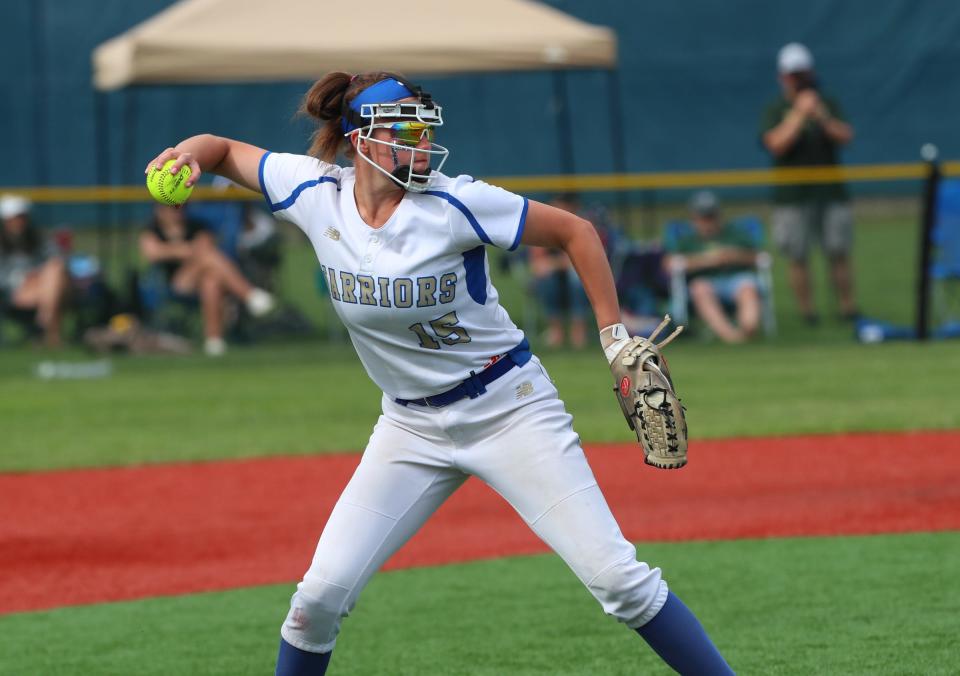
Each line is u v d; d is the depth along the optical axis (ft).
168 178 40.09
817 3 271.49
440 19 161.58
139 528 77.92
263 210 174.91
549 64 162.50
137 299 167.63
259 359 154.30
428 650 52.85
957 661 48.80
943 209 153.79
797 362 138.21
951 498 78.54
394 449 40.55
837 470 88.33
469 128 276.82
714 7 273.54
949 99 270.05
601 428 105.81
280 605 60.85
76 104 261.65
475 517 78.79
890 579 60.95
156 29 156.97
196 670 51.11
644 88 275.59
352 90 38.58
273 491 87.35
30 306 168.14
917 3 269.64
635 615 38.73
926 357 138.82
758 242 158.92
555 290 155.63
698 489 84.23
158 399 126.00
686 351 148.87
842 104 272.31
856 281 197.67
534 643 53.42
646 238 233.76
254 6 159.22
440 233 37.70
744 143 274.57
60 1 260.42
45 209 261.44
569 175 188.55
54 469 95.30
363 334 39.83
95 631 57.06
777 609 56.75
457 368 39.22
